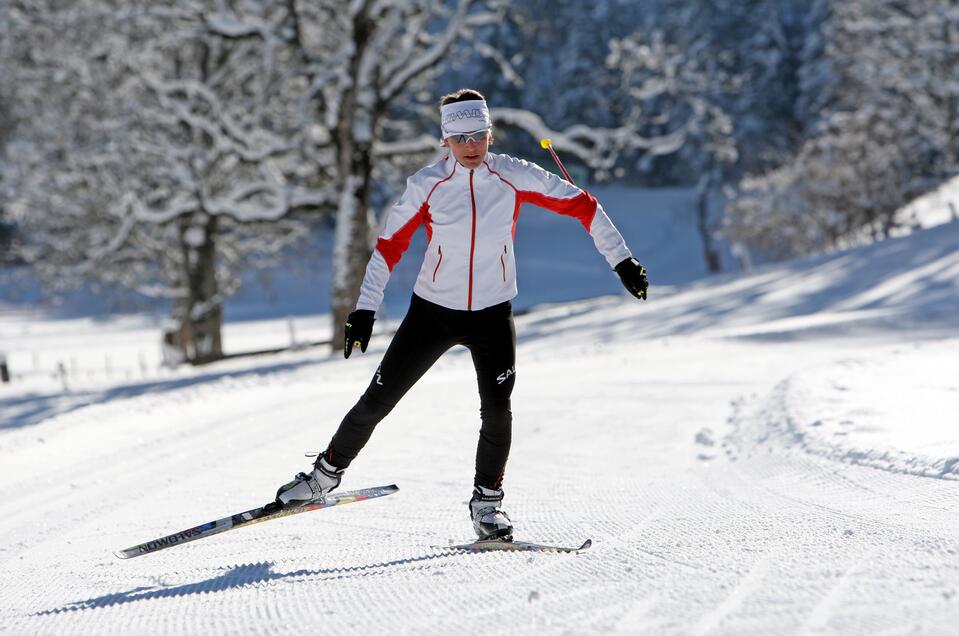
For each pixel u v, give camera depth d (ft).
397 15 279.49
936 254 237.45
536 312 329.72
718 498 51.65
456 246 41.91
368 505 56.85
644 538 41.91
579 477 63.26
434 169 42.32
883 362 98.63
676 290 313.73
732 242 407.44
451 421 92.12
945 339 136.46
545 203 42.55
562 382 120.06
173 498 63.05
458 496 58.70
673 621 27.37
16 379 327.47
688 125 314.35
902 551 33.99
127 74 298.76
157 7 279.49
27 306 573.74
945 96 463.42
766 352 142.31
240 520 42.06
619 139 304.91
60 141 293.84
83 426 101.09
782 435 66.69
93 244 319.27
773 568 32.99
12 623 34.17
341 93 273.75
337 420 96.22
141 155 294.87
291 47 291.58
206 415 105.60
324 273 606.55
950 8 451.12
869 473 51.37
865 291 216.33
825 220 374.43
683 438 77.05
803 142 447.42
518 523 49.60
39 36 291.17
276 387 134.92
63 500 65.62
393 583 35.50
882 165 361.92
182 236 319.27
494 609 30.60
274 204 303.89
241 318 526.16
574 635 26.89
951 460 48.49
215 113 280.72
